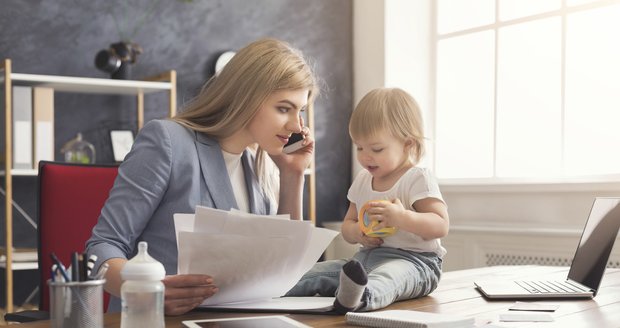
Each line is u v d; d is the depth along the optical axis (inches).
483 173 170.7
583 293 64.0
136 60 154.5
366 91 184.5
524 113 162.4
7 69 130.6
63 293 39.5
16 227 146.7
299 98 63.7
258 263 54.0
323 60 183.6
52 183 85.8
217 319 50.5
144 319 40.8
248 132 66.1
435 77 182.4
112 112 157.2
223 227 52.4
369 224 68.8
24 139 135.4
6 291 131.0
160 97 163.2
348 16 187.6
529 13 161.3
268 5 176.7
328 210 183.8
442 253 68.4
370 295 54.9
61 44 151.6
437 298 63.9
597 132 149.1
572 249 142.2
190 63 166.6
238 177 70.3
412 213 66.4
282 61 63.1
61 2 151.6
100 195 87.9
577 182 144.4
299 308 55.0
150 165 61.1
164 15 163.5
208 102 65.5
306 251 56.9
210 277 51.9
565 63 154.2
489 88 169.9
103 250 56.2
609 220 67.9
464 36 175.5
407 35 181.3
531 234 148.0
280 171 75.7
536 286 68.8
